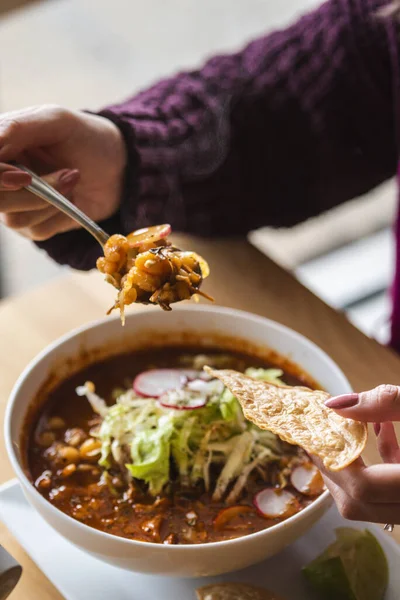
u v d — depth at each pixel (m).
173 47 1.34
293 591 0.56
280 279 0.81
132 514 0.59
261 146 0.81
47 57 1.29
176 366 0.69
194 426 0.62
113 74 1.29
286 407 0.55
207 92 0.80
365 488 0.50
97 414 0.65
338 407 0.52
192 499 0.60
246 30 1.36
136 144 0.73
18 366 0.72
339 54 0.82
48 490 0.60
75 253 0.73
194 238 0.85
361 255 1.42
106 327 0.68
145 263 0.55
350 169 0.84
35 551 0.58
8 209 0.62
